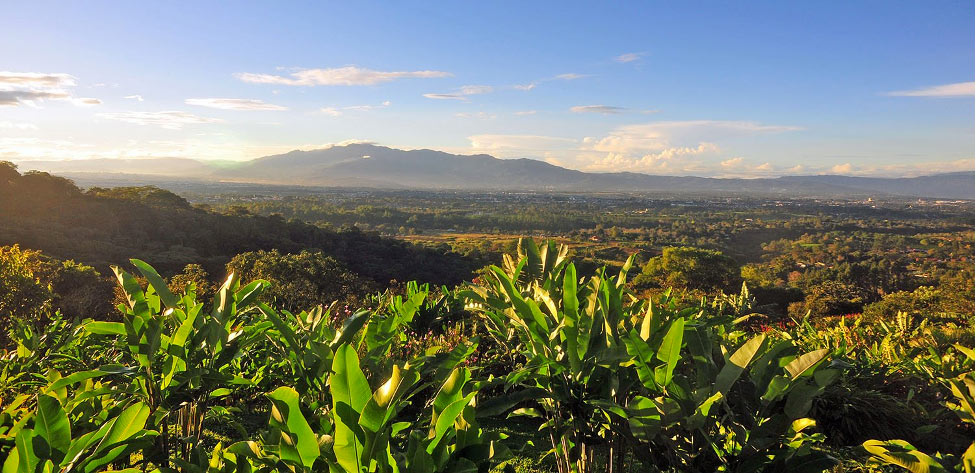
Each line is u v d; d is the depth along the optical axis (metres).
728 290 29.17
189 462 2.44
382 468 1.94
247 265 17.33
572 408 2.77
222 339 3.06
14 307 7.70
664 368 2.42
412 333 5.12
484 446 2.13
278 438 2.31
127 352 3.28
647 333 2.67
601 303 2.83
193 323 2.92
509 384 2.87
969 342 4.56
